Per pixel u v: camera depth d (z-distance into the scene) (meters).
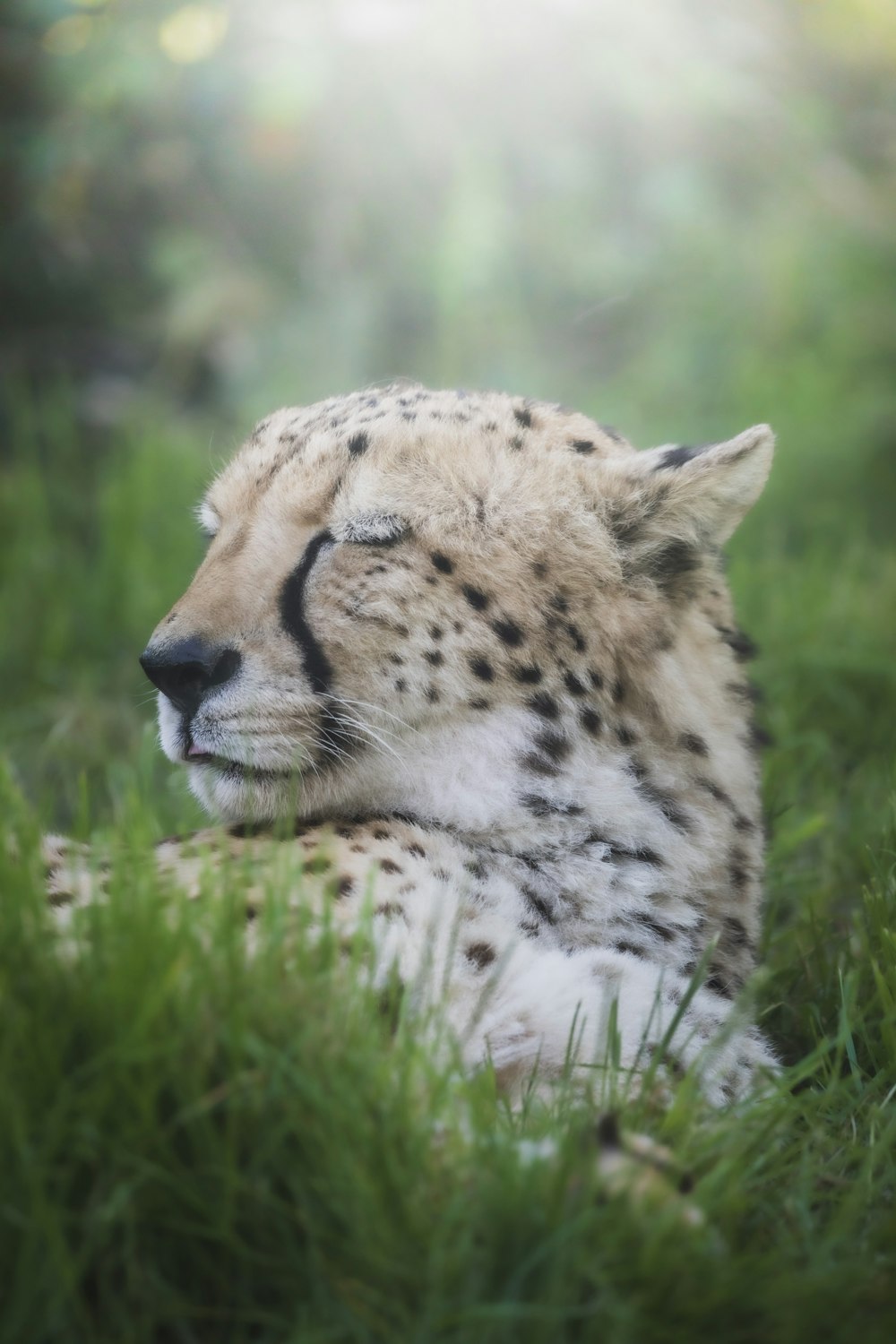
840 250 33.44
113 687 21.39
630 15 31.59
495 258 32.03
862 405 29.34
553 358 34.25
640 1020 10.48
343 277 33.16
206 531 13.27
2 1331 7.17
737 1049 10.98
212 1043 8.19
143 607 22.88
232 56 30.20
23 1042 8.09
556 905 11.49
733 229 34.50
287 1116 8.01
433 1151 8.34
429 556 11.49
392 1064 8.66
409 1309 7.54
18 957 8.49
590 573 11.78
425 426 11.85
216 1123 8.16
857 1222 8.87
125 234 34.03
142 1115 7.81
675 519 12.06
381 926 10.17
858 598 22.03
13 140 30.59
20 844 9.95
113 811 16.59
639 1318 7.38
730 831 12.15
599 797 11.49
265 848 11.03
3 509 25.44
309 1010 8.60
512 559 11.57
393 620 11.43
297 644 11.41
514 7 30.56
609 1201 7.88
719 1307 7.56
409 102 31.19
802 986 12.89
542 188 32.88
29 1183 7.42
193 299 32.56
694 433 30.62
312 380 31.80
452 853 11.38
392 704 11.50
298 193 33.16
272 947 8.79
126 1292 7.62
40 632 22.30
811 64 36.91
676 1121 8.98
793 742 17.70
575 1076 9.90
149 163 31.95
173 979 8.33
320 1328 7.40
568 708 11.50
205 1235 7.71
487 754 11.49
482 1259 7.61
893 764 16.34
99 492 26.73
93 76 29.91
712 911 11.97
